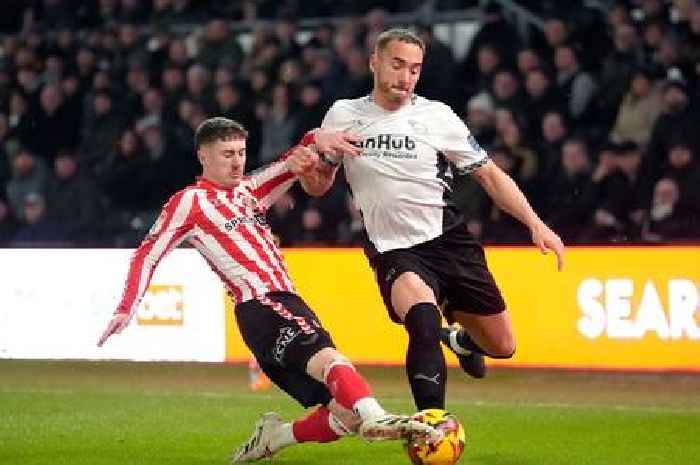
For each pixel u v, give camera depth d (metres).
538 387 28.92
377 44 17.97
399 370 31.80
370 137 18.11
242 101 40.03
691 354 28.61
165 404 26.77
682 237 33.00
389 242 18.27
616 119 36.34
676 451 20.36
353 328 31.83
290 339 16.58
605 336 29.55
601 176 34.31
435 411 15.90
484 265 18.66
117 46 44.12
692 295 28.55
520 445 21.08
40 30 46.97
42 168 42.06
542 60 37.44
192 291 32.72
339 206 36.94
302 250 32.38
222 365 33.66
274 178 17.89
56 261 34.06
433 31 40.75
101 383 30.83
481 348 19.89
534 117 36.16
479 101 37.12
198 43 42.72
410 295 17.52
